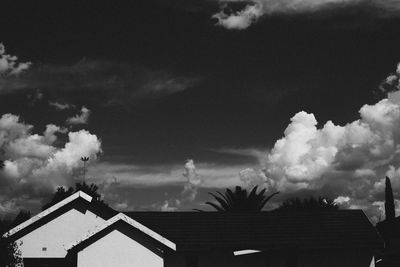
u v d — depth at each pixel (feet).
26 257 82.33
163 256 78.48
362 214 99.25
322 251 91.04
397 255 128.67
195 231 87.66
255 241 87.40
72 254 80.43
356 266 91.97
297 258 89.71
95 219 85.35
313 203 154.51
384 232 170.60
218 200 144.15
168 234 86.02
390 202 208.54
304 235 90.79
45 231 83.66
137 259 77.82
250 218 93.45
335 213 98.43
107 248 77.41
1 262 72.69
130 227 78.33
